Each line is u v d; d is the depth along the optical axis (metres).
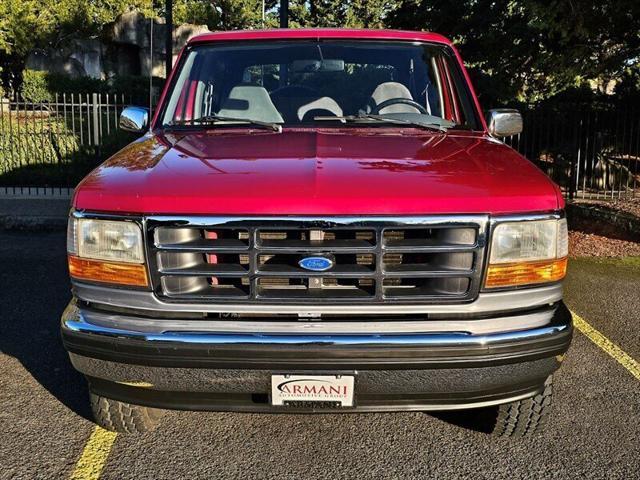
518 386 2.81
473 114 4.02
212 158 3.00
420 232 2.65
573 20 7.90
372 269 2.62
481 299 2.67
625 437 3.48
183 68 4.20
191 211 2.61
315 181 2.68
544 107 11.44
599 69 9.43
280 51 4.21
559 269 2.78
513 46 12.27
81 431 3.52
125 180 2.80
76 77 19.38
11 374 4.23
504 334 2.66
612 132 11.39
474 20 12.93
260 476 3.13
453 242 2.63
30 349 4.65
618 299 5.84
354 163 2.90
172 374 2.67
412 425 3.61
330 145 3.21
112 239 2.69
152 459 3.26
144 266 2.66
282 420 3.67
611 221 8.84
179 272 2.64
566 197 10.72
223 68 4.18
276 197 2.60
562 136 11.33
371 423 3.64
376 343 2.59
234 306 2.64
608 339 4.88
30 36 22.69
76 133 12.14
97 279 2.73
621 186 11.29
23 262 7.15
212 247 2.62
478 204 2.63
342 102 4.04
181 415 3.71
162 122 3.95
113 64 22.14
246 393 2.74
